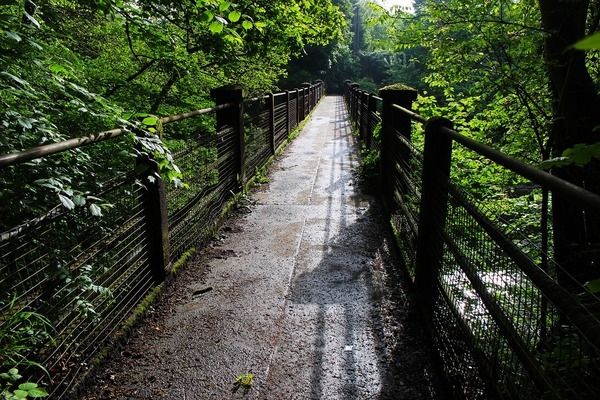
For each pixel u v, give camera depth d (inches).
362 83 1510.8
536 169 53.6
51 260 82.7
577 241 99.0
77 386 86.4
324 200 227.9
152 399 88.0
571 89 110.7
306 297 128.7
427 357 101.3
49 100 115.6
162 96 256.4
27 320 78.6
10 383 65.1
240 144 220.7
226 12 146.3
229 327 113.3
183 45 224.7
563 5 110.8
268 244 169.3
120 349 103.3
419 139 215.8
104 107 98.8
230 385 92.0
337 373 95.8
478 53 165.5
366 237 176.6
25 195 95.5
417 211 129.2
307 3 242.4
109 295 94.8
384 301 126.6
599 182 101.0
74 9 209.3
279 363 99.0
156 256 128.4
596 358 51.6
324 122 618.2
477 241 77.4
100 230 98.0
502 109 183.3
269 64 364.5
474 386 76.7
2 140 86.2
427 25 178.2
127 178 107.2
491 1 155.1
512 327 61.3
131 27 175.2
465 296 84.2
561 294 46.3
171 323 115.3
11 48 99.1
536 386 56.6
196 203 159.9
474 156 191.3
